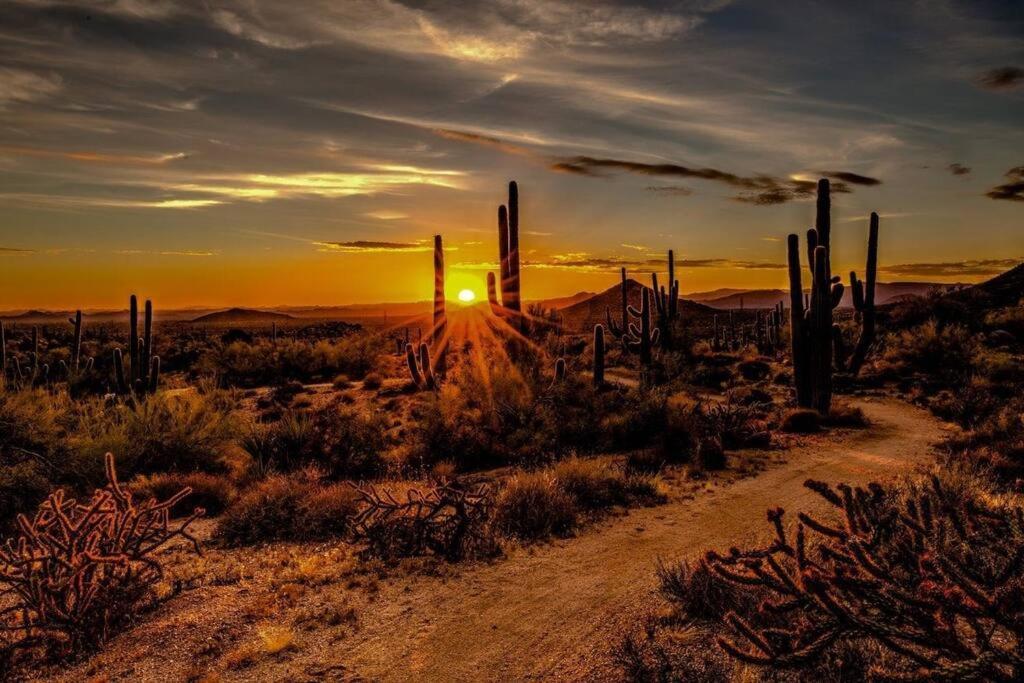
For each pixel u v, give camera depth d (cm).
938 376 2958
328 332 8894
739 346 5378
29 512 1248
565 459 1538
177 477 1448
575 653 621
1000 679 379
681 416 1812
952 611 398
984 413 2000
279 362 4038
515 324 2573
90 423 1767
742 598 649
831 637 414
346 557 952
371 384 3114
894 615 421
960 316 4300
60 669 635
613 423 1841
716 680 545
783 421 1980
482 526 1020
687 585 702
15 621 737
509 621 708
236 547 1041
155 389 2733
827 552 458
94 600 708
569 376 2264
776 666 416
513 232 2570
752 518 1059
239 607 772
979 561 463
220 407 2419
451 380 2438
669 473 1446
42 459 1427
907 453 1596
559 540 1003
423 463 1614
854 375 3122
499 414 1839
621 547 951
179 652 658
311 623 719
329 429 1797
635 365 3644
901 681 416
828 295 2139
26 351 4753
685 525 1047
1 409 1481
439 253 2773
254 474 1566
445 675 600
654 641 623
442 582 839
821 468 1447
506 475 1483
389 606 765
